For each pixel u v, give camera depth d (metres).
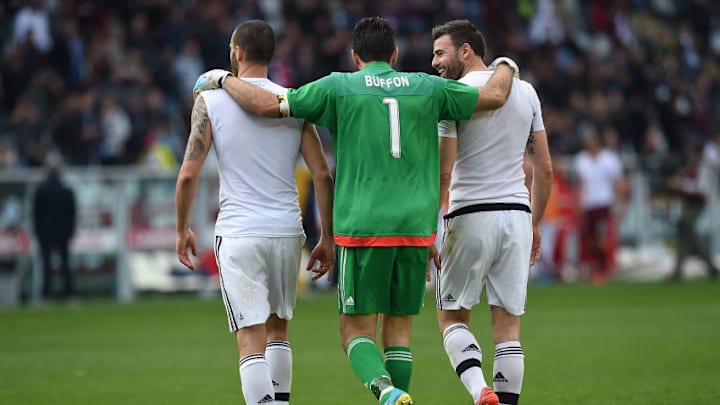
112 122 64.19
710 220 66.44
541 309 50.19
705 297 54.84
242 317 20.89
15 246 55.12
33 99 64.94
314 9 75.69
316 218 59.12
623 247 65.88
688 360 33.72
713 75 91.44
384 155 21.00
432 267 59.91
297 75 70.75
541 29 87.12
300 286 59.50
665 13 97.19
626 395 27.48
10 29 70.62
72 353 37.41
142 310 52.09
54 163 54.62
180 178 21.12
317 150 21.89
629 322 44.41
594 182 63.75
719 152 69.12
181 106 69.31
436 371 32.56
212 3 74.19
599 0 92.25
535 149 22.84
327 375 32.00
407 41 78.81
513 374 21.98
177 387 29.83
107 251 56.72
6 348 38.78
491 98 21.56
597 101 75.38
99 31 72.31
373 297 21.14
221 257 21.23
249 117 21.27
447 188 21.89
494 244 22.05
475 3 84.06
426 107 21.27
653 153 76.50
